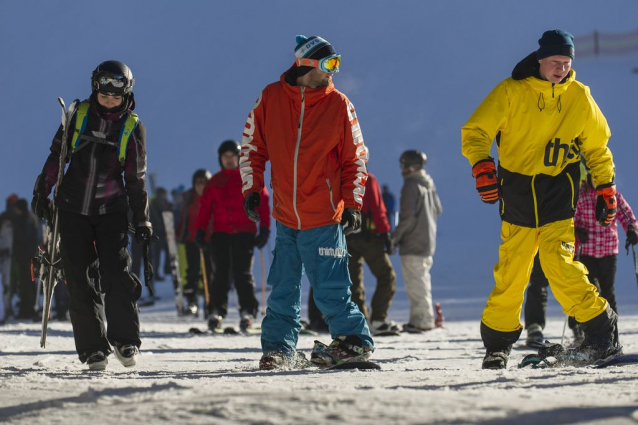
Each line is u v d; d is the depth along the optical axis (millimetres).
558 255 9555
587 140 9883
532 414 5297
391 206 47062
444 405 5578
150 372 9336
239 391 6391
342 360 9516
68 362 11062
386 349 14328
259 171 9906
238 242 19312
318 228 9562
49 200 10195
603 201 10109
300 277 9859
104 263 9930
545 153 9562
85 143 9859
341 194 9648
